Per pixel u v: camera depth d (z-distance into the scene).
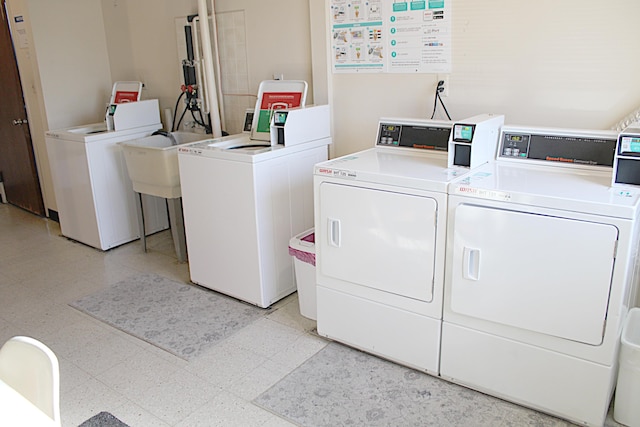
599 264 1.86
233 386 2.44
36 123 4.71
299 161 3.18
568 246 1.90
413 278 2.34
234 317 3.08
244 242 3.09
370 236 2.42
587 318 1.92
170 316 3.11
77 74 4.61
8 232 4.73
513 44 2.68
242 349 2.75
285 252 3.21
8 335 2.96
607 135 2.26
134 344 2.83
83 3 4.56
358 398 2.31
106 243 4.21
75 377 2.55
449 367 2.36
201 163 3.14
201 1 3.80
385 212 2.34
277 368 2.57
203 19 3.84
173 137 4.30
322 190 2.54
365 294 2.54
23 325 3.07
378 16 3.09
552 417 2.15
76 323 3.08
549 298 1.98
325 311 2.73
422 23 2.94
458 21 2.82
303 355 2.67
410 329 2.43
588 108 2.54
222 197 3.10
